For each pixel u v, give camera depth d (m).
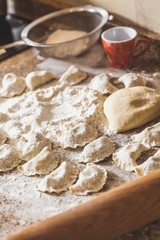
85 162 0.55
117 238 0.45
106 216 0.42
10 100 0.70
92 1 0.83
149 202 0.43
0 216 0.49
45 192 0.51
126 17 0.78
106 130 0.60
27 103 0.67
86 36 0.73
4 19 0.99
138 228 0.45
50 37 0.84
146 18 0.73
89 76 0.73
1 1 0.99
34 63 0.81
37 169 0.54
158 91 0.61
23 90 0.72
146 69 0.72
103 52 0.80
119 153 0.54
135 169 0.51
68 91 0.68
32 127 0.62
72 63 0.78
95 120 0.61
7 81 0.73
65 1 0.89
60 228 0.40
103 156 0.54
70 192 0.51
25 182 0.53
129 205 0.42
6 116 0.65
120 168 0.53
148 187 0.43
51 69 0.77
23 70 0.79
